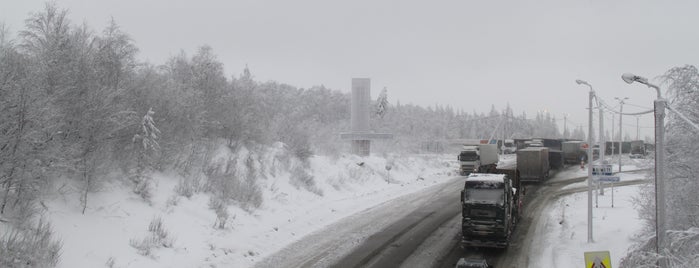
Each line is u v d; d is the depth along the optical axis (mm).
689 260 11672
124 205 17031
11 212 13086
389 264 16406
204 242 17062
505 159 75562
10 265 11203
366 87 50781
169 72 25906
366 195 32781
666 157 16031
